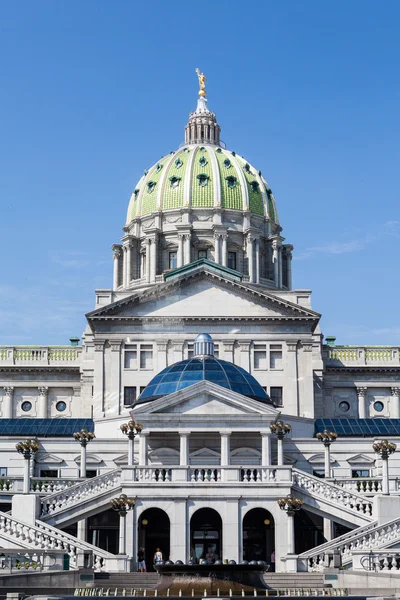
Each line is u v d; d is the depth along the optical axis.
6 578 44.44
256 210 154.25
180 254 147.88
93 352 121.56
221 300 110.50
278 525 70.06
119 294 116.69
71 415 129.75
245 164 159.62
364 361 129.62
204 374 90.50
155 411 81.81
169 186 154.00
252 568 43.12
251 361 109.12
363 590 46.59
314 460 90.50
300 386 108.50
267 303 110.44
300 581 57.66
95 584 54.62
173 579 42.84
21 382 129.88
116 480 72.12
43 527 65.50
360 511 70.50
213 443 84.06
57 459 90.88
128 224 157.50
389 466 91.12
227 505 70.50
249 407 81.88
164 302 110.38
